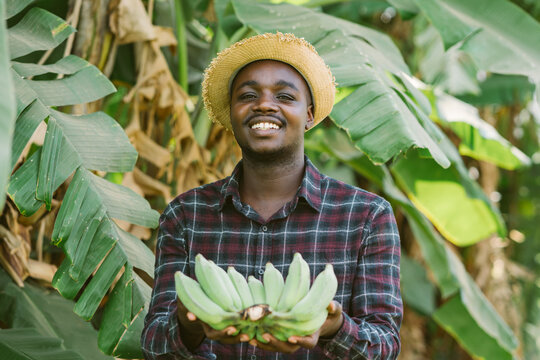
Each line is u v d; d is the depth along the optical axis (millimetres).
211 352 1764
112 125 2342
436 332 6152
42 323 2711
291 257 1776
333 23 2891
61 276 2178
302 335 1404
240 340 1437
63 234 2127
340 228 1782
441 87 5148
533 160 7180
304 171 1859
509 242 6543
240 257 1804
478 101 5832
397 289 1743
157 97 3146
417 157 4457
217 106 2049
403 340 5645
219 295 1435
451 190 4500
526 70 2910
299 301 1436
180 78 3586
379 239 1758
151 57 3141
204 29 4074
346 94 2602
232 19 3217
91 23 3010
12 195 2123
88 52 3014
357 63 2639
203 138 3408
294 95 1817
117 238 2201
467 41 3010
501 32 3039
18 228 2820
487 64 2969
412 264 5449
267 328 1399
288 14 2943
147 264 2238
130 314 2172
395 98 2518
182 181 3230
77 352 2404
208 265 1473
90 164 2227
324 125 4992
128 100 3080
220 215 1848
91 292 2152
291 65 1844
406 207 4062
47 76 3184
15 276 2779
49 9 3172
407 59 5707
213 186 1905
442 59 5191
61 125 2242
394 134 2383
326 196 1832
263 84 1805
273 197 1858
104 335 2176
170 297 1796
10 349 2332
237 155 3471
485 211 4488
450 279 4086
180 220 1872
